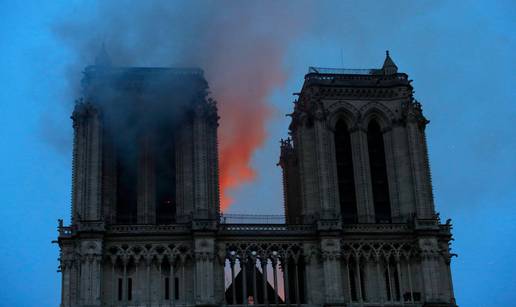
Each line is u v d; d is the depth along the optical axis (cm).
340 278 11169
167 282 11050
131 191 11756
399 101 12469
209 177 11494
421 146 12306
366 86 12450
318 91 12331
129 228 11119
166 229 11169
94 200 11088
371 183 12131
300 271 11781
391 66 12862
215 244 11156
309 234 11456
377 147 12462
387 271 11550
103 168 11488
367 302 11300
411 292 11425
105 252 10981
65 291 10912
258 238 11388
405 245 11631
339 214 11588
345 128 12456
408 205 11938
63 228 11194
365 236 11581
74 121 11656
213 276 10981
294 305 11150
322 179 11688
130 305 10844
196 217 11169
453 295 11612
